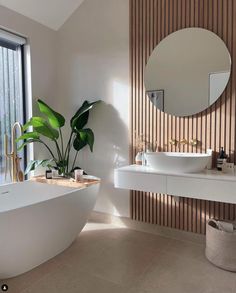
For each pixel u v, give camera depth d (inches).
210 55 88.3
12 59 108.3
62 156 121.7
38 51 112.7
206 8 87.9
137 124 103.5
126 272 76.2
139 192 105.0
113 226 110.7
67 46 119.5
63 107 122.7
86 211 92.4
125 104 106.2
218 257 78.2
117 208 111.5
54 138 109.2
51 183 102.8
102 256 85.4
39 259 78.2
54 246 81.8
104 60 110.2
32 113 111.3
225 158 83.4
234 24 83.6
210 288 68.4
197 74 90.8
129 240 97.2
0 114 104.8
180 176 76.7
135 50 102.0
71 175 111.4
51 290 67.6
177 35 93.7
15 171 101.3
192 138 92.9
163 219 100.5
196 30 90.0
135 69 102.6
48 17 112.7
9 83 107.5
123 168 89.4
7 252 67.7
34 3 103.3
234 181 69.8
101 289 68.2
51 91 120.3
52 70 120.6
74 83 118.8
